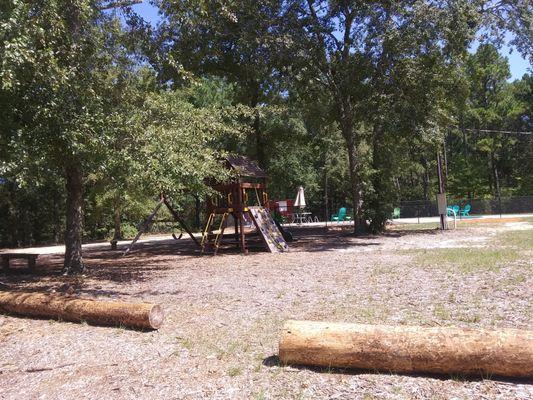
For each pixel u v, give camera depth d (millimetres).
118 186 10539
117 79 11914
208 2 16203
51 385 4539
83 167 10180
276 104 24625
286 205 35625
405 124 19469
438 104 20828
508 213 40031
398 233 21438
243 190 16359
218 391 4160
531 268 9023
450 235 18812
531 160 50750
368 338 4301
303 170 39219
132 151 9961
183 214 37906
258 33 18812
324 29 19766
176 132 11391
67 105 8922
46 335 6270
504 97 52250
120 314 6367
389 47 18344
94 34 11047
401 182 56188
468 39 18312
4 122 8609
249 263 13023
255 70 19859
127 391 4285
